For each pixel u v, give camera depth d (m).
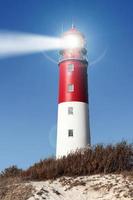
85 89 39.00
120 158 21.81
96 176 20.95
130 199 17.23
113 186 18.97
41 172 22.19
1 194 18.30
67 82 38.59
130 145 22.53
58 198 18.09
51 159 24.36
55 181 20.92
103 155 22.16
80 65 39.31
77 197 18.52
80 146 36.19
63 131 37.03
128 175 20.33
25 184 19.47
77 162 22.27
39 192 18.09
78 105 37.62
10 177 22.97
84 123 37.25
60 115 38.03
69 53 39.81
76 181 20.30
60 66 40.25
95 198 18.22
